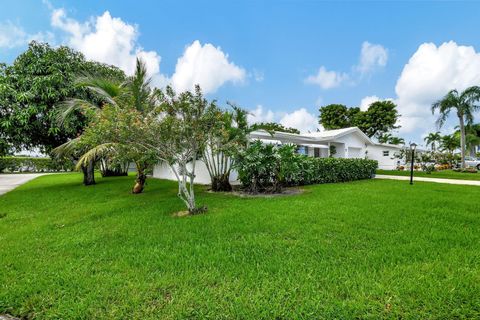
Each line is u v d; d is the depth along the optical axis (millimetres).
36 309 2406
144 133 5148
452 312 2158
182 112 5578
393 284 2562
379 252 3338
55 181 15656
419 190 8578
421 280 2621
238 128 8945
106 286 2701
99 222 5270
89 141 5598
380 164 24422
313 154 19156
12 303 2492
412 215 5109
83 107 8703
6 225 5348
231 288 2605
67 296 2568
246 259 3254
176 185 11430
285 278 2758
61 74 10594
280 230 4316
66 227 5031
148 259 3340
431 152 24359
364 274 2785
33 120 10562
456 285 2510
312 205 6094
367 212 5359
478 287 2479
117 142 5711
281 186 8969
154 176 17188
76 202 7859
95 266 3195
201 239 4035
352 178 12594
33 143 11602
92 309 2346
